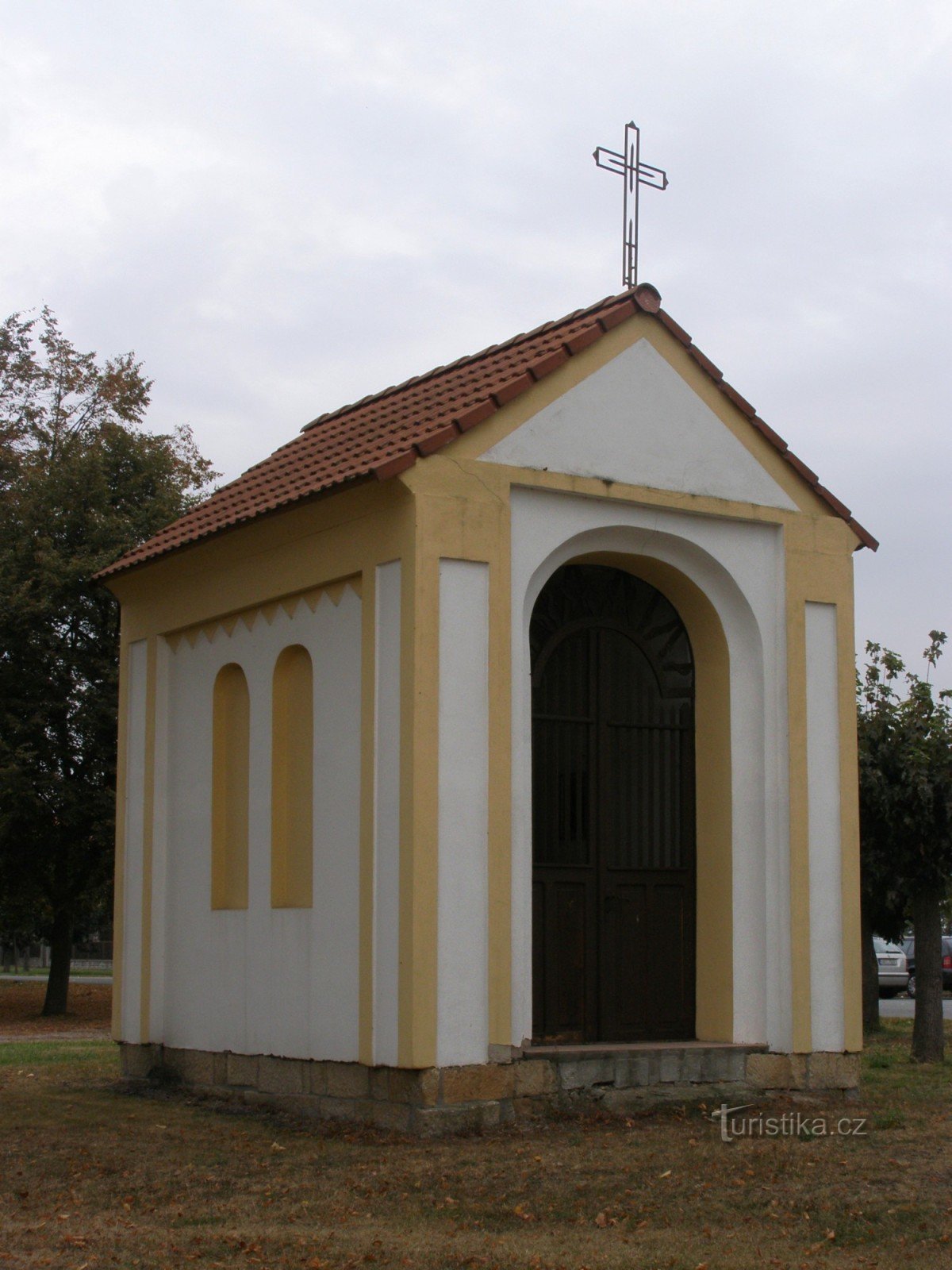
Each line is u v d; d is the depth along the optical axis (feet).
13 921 110.93
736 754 43.75
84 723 93.66
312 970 40.16
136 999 48.19
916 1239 26.58
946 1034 66.90
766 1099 40.86
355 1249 26.20
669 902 44.09
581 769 43.11
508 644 38.52
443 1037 36.22
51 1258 26.18
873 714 55.06
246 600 44.19
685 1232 27.35
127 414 111.04
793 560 44.24
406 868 36.55
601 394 41.27
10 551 96.84
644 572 44.16
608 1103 38.63
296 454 50.03
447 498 37.86
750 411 44.09
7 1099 44.21
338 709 40.06
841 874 43.60
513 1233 27.45
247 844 44.34
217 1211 29.35
